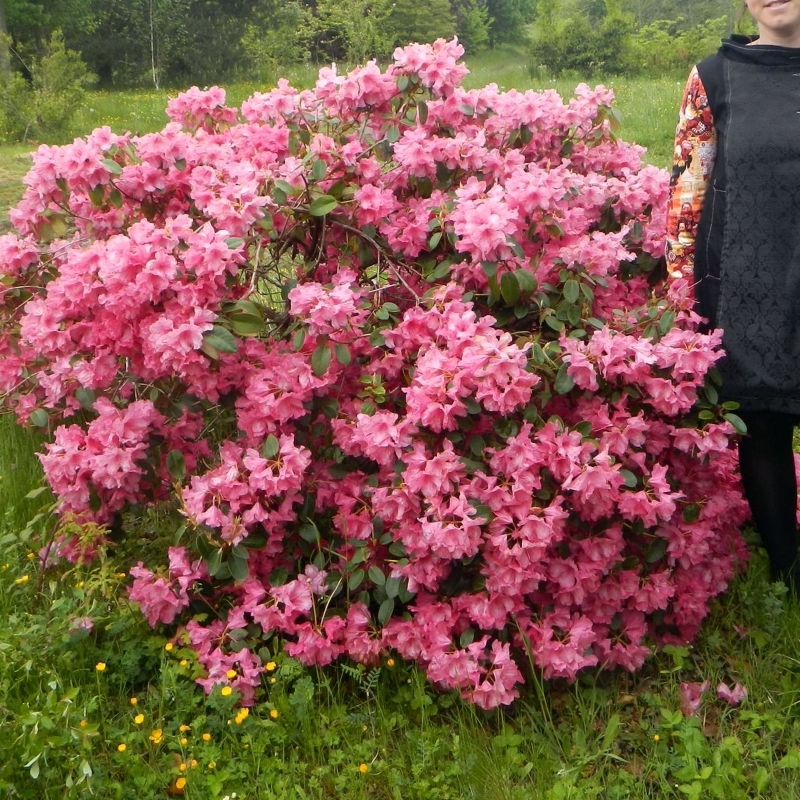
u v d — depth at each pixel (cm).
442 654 232
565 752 233
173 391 269
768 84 238
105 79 2302
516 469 229
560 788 212
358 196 272
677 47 2061
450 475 227
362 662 246
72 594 265
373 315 262
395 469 233
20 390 333
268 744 230
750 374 239
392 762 227
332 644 246
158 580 245
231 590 261
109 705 242
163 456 279
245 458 240
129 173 291
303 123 305
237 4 2367
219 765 224
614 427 240
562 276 260
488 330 235
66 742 201
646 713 249
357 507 258
